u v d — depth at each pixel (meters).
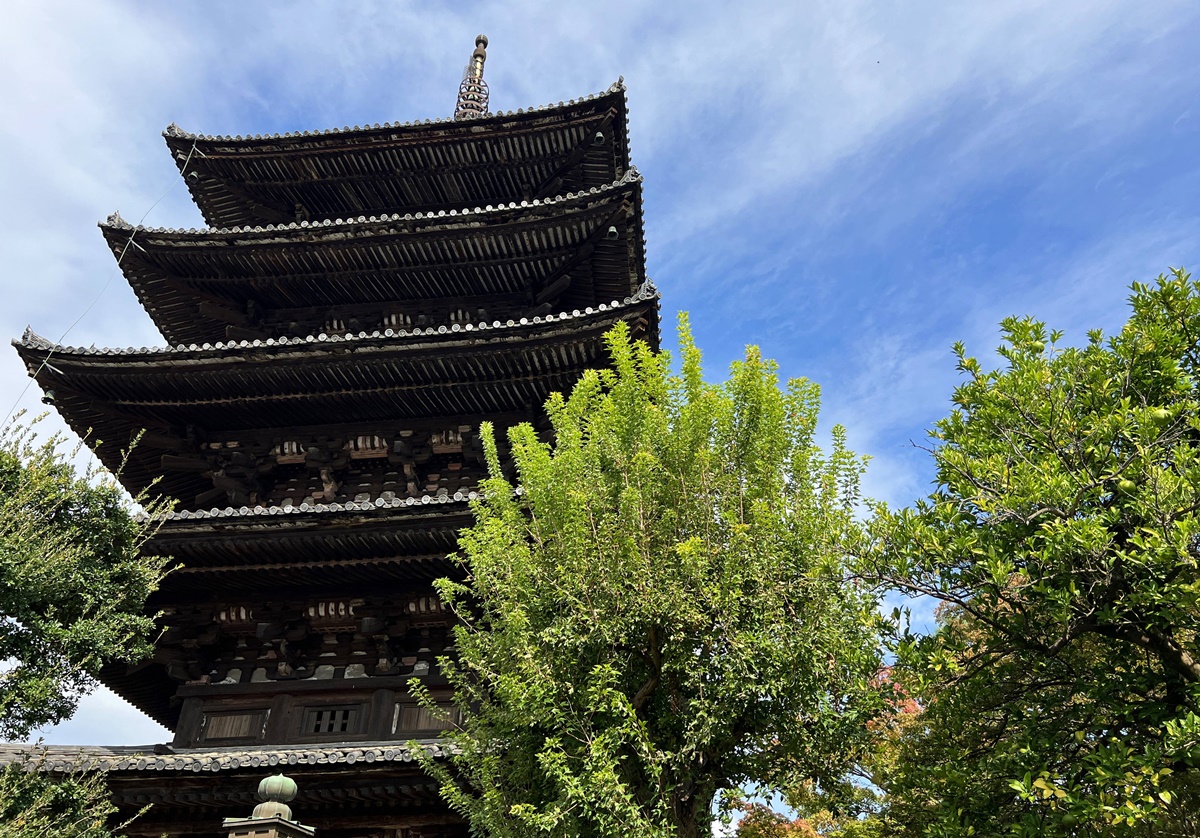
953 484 10.70
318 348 19.52
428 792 14.31
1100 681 9.96
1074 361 10.89
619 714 10.54
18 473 13.97
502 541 12.41
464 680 13.58
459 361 19.67
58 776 13.94
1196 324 10.59
